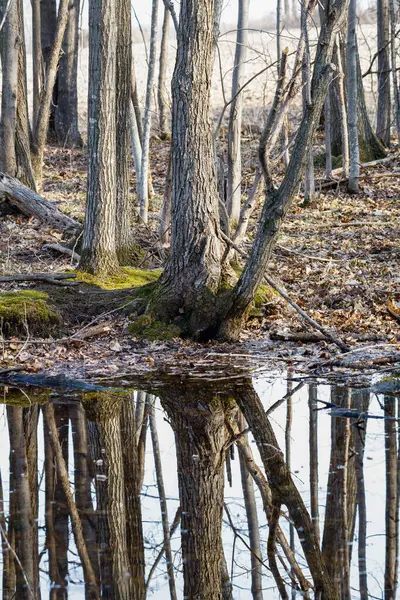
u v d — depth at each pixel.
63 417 7.37
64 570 4.61
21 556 4.76
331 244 13.88
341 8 7.97
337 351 9.07
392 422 7.06
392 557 4.80
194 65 9.23
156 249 12.80
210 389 8.06
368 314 10.32
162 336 9.56
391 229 14.82
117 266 11.25
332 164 21.17
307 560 4.82
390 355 8.70
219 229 9.77
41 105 17.95
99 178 10.88
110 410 7.55
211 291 9.66
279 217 8.80
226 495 5.77
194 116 9.36
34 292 10.19
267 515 5.47
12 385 8.34
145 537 5.10
